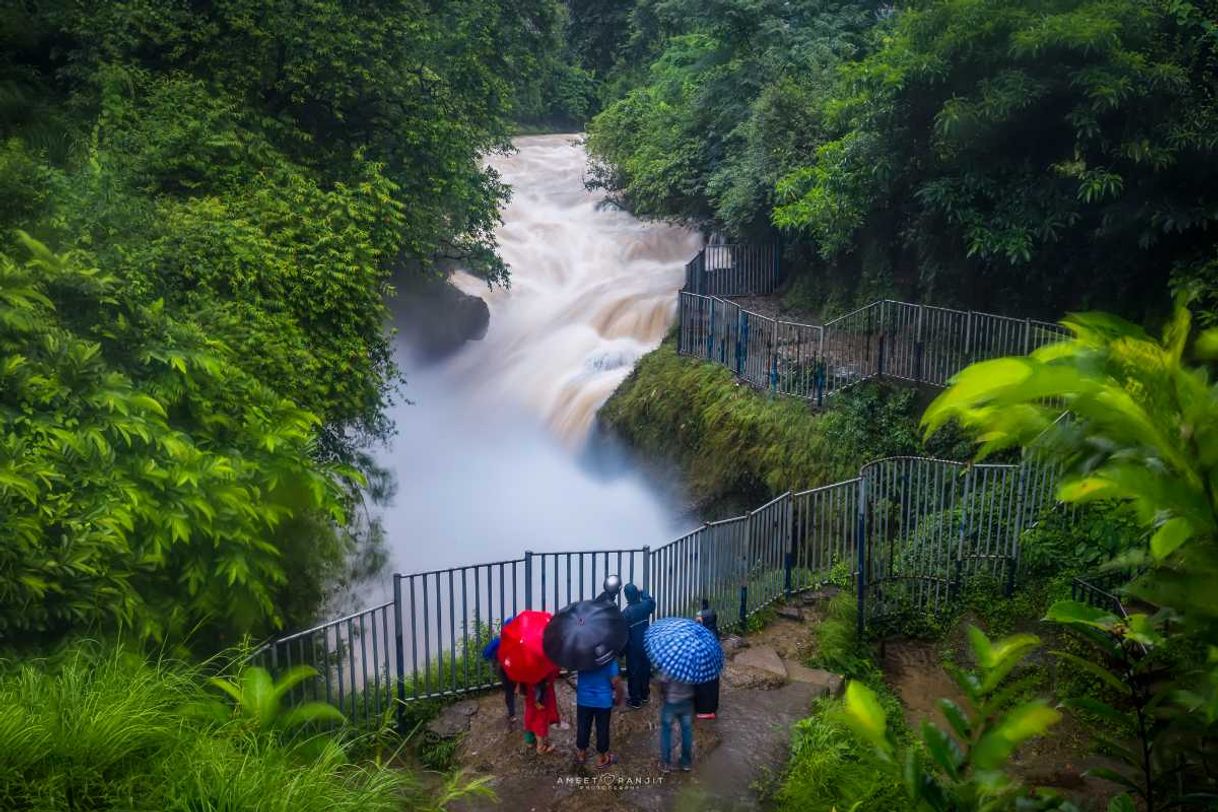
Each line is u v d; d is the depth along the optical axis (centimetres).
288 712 573
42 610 644
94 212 1090
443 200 1744
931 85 1408
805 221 1758
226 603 829
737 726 855
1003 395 113
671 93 2745
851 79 1558
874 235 1870
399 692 895
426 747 849
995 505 1133
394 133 1617
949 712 164
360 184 1432
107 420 784
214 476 827
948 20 1370
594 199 3041
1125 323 123
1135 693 179
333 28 1526
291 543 1040
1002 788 149
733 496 1605
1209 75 1273
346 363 1302
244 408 983
